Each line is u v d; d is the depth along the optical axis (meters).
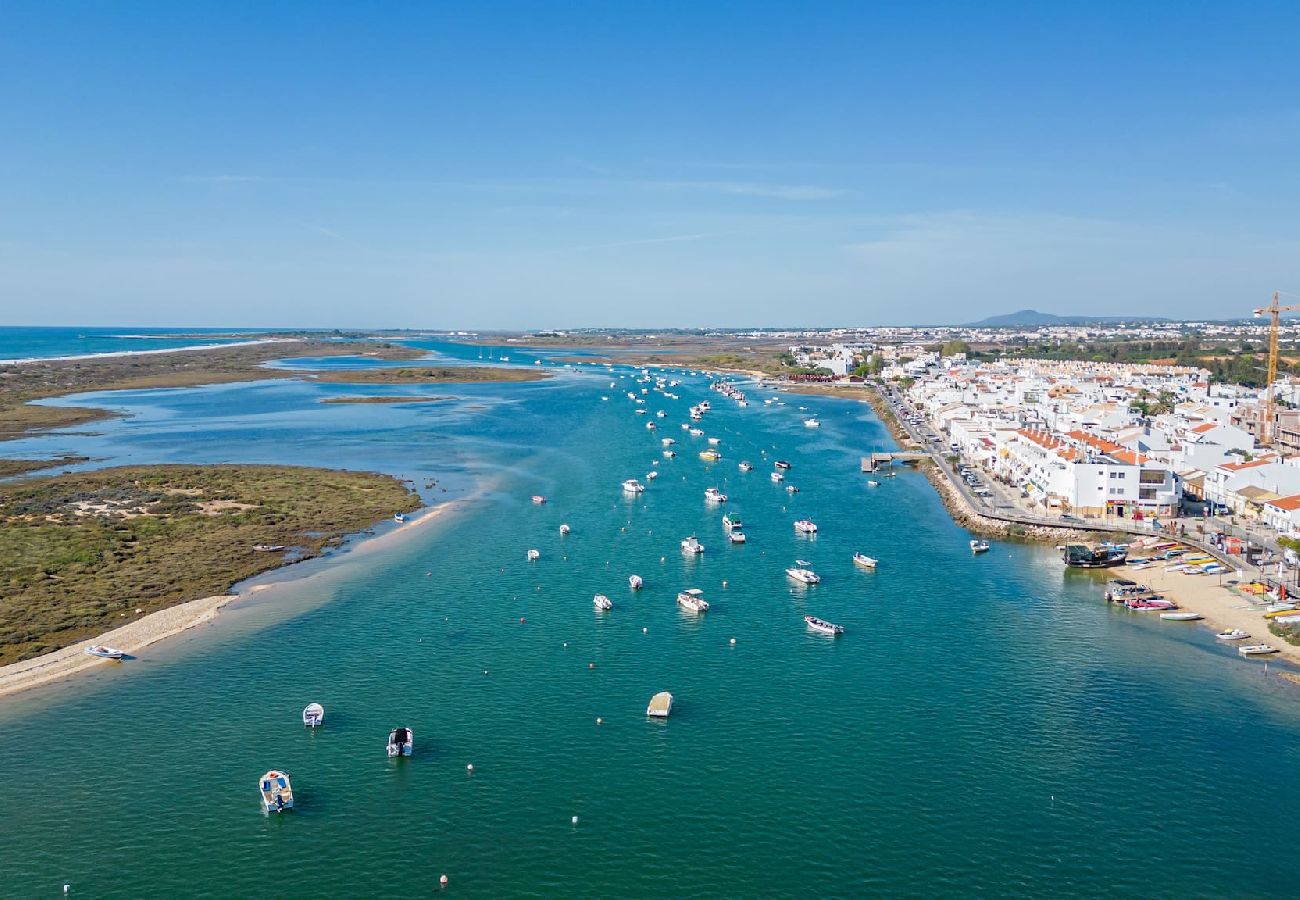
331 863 83.44
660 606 151.12
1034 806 92.44
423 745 103.88
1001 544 190.12
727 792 94.88
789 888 80.38
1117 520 195.00
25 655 126.81
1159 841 86.94
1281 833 88.06
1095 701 114.94
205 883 80.75
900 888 80.38
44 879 81.12
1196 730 107.50
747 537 196.75
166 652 129.00
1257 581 151.88
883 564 175.62
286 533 193.62
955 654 130.38
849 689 118.94
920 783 96.62
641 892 79.81
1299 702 113.94
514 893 79.69
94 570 165.12
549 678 121.88
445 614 146.00
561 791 94.88
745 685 120.12
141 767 98.88
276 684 119.12
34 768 98.44
